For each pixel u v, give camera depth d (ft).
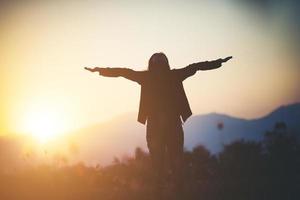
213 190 36.06
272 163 48.98
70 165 50.96
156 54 28.25
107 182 44.42
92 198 36.96
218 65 28.09
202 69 28.09
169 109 27.55
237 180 43.70
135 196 35.14
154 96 27.68
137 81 28.12
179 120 27.76
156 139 27.40
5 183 45.68
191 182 43.80
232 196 32.37
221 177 47.34
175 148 27.63
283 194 31.55
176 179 27.81
